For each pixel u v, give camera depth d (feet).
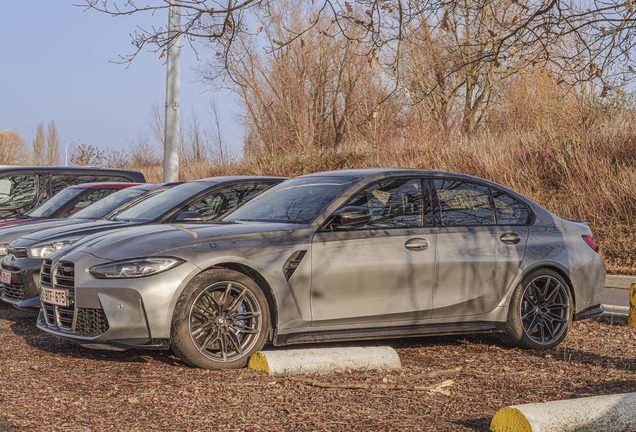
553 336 22.11
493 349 21.83
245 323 18.53
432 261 20.27
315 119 97.91
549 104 64.13
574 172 57.36
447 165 64.13
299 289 18.74
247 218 21.09
